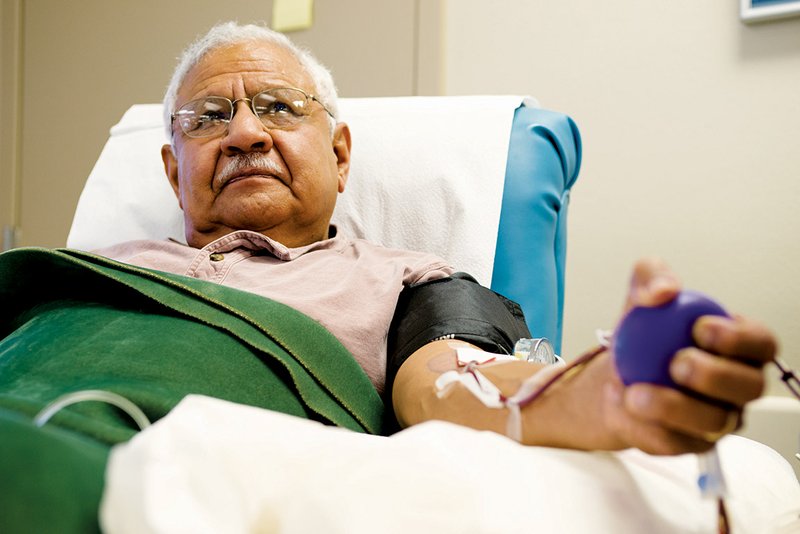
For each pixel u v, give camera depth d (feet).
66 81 8.66
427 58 7.07
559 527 1.50
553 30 6.64
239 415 1.55
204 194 4.09
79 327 2.83
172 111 4.47
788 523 2.06
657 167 6.30
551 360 3.17
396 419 3.25
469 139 4.82
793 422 5.36
